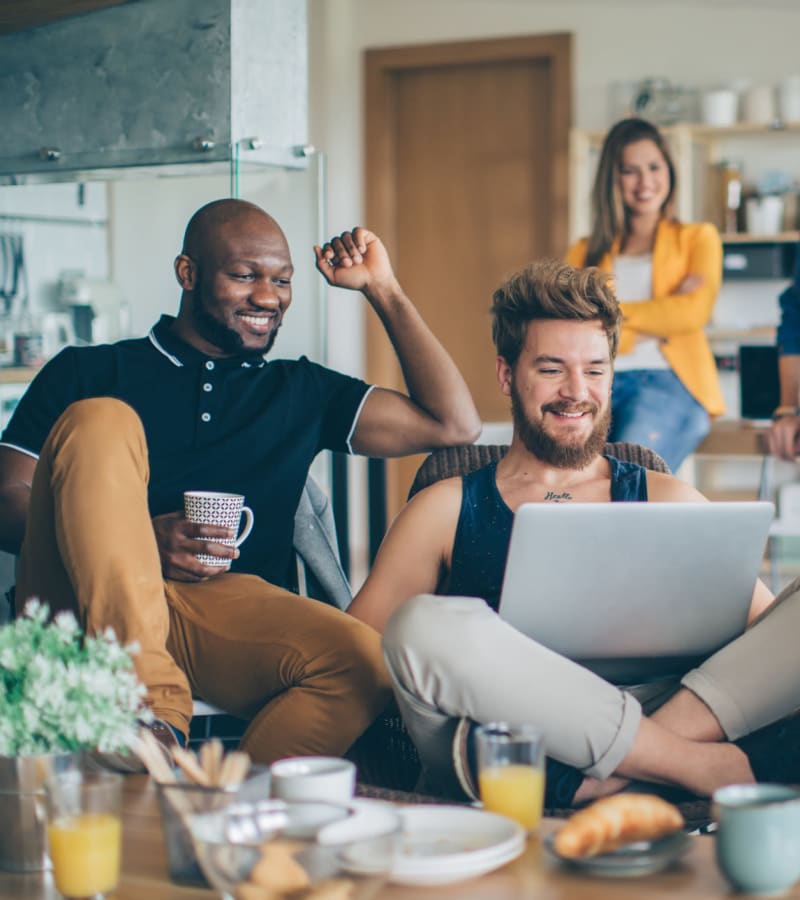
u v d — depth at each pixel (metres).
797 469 6.20
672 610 1.81
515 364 2.07
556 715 1.59
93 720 1.29
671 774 1.61
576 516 1.71
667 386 4.38
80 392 2.40
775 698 1.69
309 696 1.97
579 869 1.27
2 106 3.18
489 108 6.73
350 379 2.51
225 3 2.84
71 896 1.22
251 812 1.16
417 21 6.72
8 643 1.33
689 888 1.23
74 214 3.35
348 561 3.37
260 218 2.49
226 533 2.17
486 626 1.61
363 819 1.20
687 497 2.09
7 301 3.34
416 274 6.93
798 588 1.75
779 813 1.20
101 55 3.03
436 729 1.68
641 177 4.40
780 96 6.16
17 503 2.33
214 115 2.87
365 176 6.89
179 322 2.50
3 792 1.32
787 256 6.03
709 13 6.32
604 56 6.47
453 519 2.06
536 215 6.69
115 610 1.80
